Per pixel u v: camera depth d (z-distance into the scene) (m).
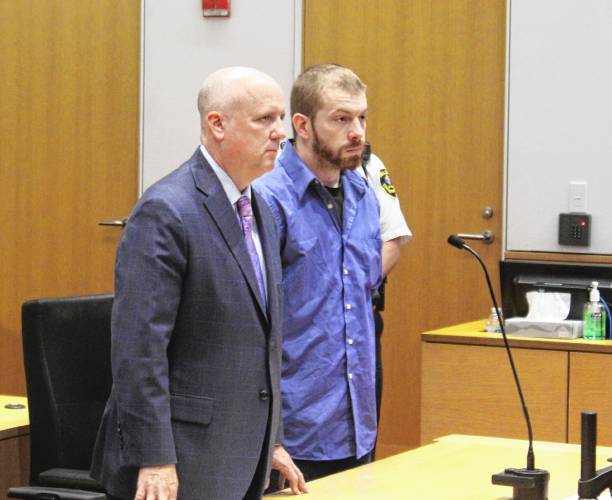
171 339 2.79
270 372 2.87
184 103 7.03
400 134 6.59
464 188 6.46
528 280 5.21
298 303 3.53
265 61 6.86
